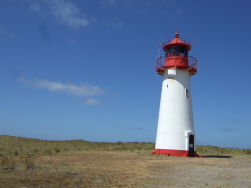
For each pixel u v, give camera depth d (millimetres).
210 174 14203
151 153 26000
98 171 13617
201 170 15547
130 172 13820
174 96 25969
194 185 11164
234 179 12836
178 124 25266
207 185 11219
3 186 9625
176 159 20969
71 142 46375
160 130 26141
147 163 17828
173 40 27016
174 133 25078
